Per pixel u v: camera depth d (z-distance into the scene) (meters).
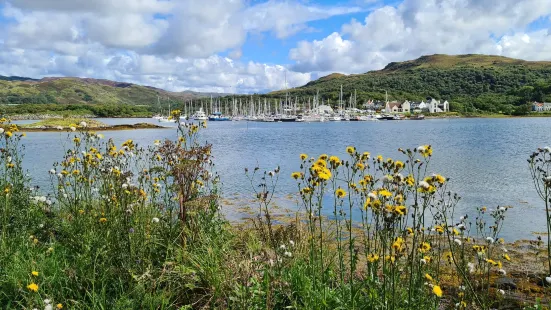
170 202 5.65
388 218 3.39
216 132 70.19
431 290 3.88
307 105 175.50
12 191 6.02
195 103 167.12
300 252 5.05
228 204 12.83
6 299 3.87
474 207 12.40
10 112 131.12
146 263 4.43
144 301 3.79
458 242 4.80
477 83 198.62
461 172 20.12
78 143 6.44
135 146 7.38
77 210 5.55
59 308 3.47
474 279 5.06
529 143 38.81
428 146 4.20
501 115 145.50
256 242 5.76
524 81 191.25
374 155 28.45
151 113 168.75
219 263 4.51
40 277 4.03
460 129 70.06
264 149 36.00
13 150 7.28
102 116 156.12
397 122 118.44
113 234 4.63
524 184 16.62
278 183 17.00
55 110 146.12
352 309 3.61
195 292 4.31
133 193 5.38
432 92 195.88
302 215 10.80
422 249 4.39
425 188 3.63
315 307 3.71
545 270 6.95
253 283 4.02
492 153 29.73
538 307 4.52
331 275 4.34
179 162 5.36
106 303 3.80
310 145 40.50
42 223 5.59
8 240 4.79
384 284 3.44
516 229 10.07
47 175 16.42
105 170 5.96
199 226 5.25
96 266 4.25
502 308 5.23
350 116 139.25
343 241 6.38
